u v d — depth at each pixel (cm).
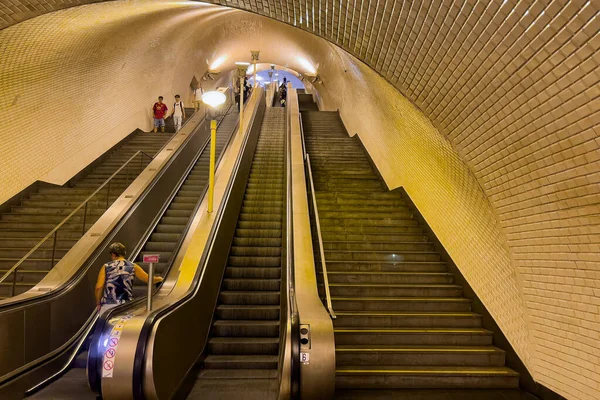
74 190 804
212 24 1633
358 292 534
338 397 391
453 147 402
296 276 462
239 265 647
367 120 1016
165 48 1294
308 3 388
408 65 362
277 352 484
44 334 406
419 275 562
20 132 741
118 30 864
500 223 400
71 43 728
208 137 1209
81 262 496
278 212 806
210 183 650
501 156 341
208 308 505
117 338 326
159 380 331
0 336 347
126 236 625
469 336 464
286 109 1347
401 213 730
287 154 862
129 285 434
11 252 607
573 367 344
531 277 381
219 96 747
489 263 463
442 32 298
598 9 203
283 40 1902
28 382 372
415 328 481
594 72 227
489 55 279
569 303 340
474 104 327
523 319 406
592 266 308
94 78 910
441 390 409
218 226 595
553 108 264
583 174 274
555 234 331
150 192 725
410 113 550
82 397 367
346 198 785
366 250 632
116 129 1089
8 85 668
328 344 341
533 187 328
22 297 390
